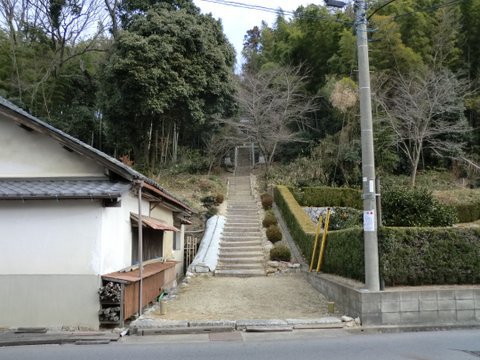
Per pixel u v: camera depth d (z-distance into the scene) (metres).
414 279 7.05
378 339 5.81
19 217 6.94
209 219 16.25
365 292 6.60
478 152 22.59
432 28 22.64
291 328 6.38
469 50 23.83
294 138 23.70
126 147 22.23
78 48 26.58
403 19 22.25
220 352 5.16
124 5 24.91
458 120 21.41
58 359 4.91
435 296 6.65
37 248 6.88
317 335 6.12
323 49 25.20
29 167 7.77
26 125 7.48
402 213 8.88
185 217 14.37
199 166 23.34
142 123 20.94
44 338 5.97
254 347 5.42
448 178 21.69
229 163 27.38
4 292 6.79
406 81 20.31
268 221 15.15
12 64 24.08
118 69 18.14
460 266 7.11
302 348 5.32
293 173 20.88
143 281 8.19
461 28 23.61
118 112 19.73
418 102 19.78
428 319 6.59
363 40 7.43
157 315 7.38
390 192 9.27
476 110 22.41
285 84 22.95
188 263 15.36
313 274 9.97
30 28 25.52
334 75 22.86
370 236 6.83
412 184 19.61
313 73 25.72
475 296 6.73
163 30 19.22
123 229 7.96
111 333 6.30
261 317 7.18
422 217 8.81
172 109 19.70
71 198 6.68
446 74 20.06
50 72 24.86
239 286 10.21
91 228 6.89
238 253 13.04
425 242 7.10
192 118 19.84
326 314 7.41
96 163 7.71
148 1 23.56
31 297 6.78
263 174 22.83
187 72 19.31
